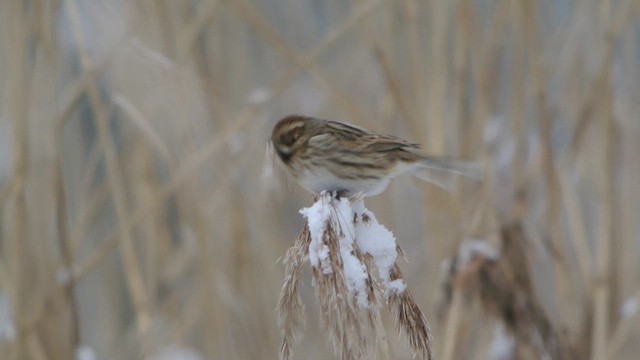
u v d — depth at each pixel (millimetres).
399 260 5336
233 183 5820
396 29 5844
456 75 5785
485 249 5688
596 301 5746
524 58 5805
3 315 5770
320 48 5781
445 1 5793
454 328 5664
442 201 5777
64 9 5852
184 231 5855
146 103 5781
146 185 5848
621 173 5867
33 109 5785
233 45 5898
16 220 5758
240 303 5820
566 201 5789
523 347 5680
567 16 5895
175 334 5824
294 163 5496
